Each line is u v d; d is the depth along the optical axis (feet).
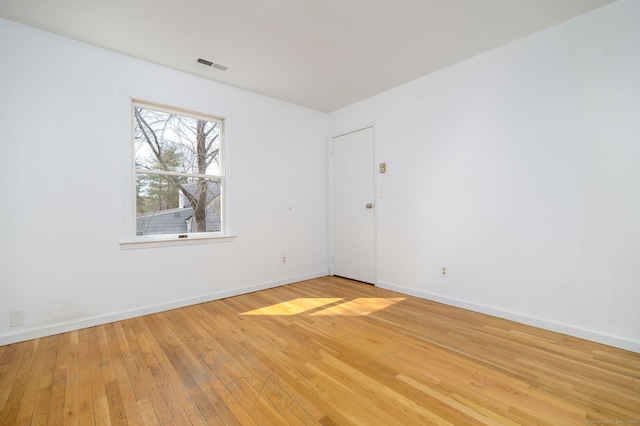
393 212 12.12
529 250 8.45
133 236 9.31
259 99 12.42
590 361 6.39
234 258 11.55
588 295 7.46
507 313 8.83
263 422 4.61
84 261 8.42
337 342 7.38
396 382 5.66
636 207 6.82
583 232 7.54
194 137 10.84
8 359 6.56
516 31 8.17
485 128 9.32
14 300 7.45
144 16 7.31
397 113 11.87
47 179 7.91
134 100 9.44
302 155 14.01
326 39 8.44
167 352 6.87
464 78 9.77
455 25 7.85
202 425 4.55
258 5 6.93
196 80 10.61
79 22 7.53
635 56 6.77
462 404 5.00
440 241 10.53
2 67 7.38
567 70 7.73
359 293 11.75
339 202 14.56
